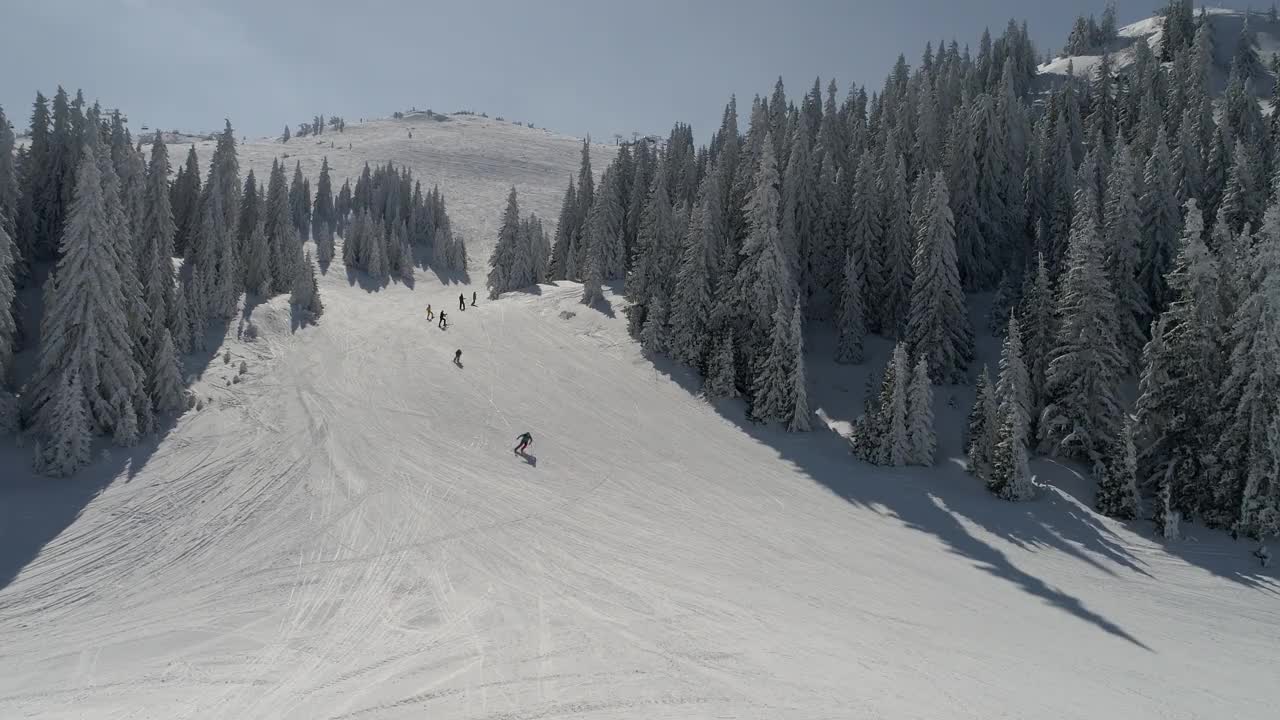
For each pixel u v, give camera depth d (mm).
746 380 41875
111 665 16453
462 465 31656
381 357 47500
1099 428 32188
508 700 14797
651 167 77250
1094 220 34469
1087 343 32219
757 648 17734
